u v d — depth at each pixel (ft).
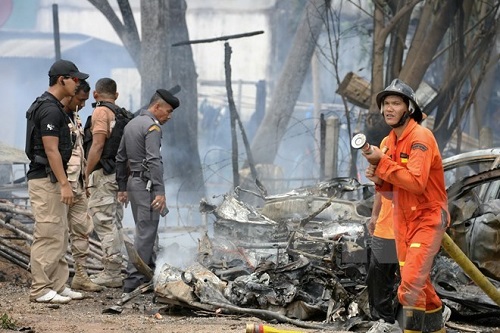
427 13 109.29
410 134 42.65
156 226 64.44
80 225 65.41
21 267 72.69
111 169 67.41
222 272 59.57
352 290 54.39
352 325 50.67
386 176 41.86
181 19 127.24
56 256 60.70
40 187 59.77
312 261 56.90
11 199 90.53
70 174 63.57
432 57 108.88
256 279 55.72
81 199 65.26
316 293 55.42
